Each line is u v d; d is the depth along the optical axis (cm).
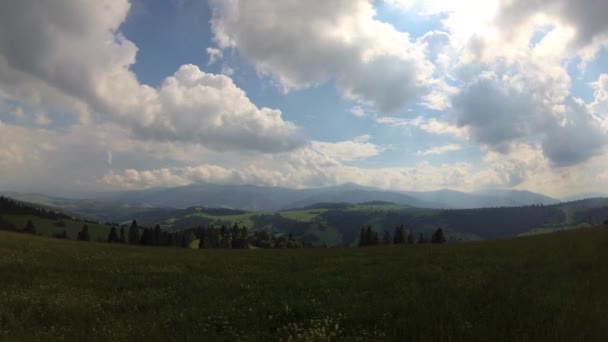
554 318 927
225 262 2888
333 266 2430
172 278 1980
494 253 2772
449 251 3127
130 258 3045
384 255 3119
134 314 1191
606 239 3050
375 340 841
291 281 1783
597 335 812
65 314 1186
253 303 1287
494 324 890
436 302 1170
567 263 1941
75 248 3691
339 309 1172
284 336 911
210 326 1020
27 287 1616
